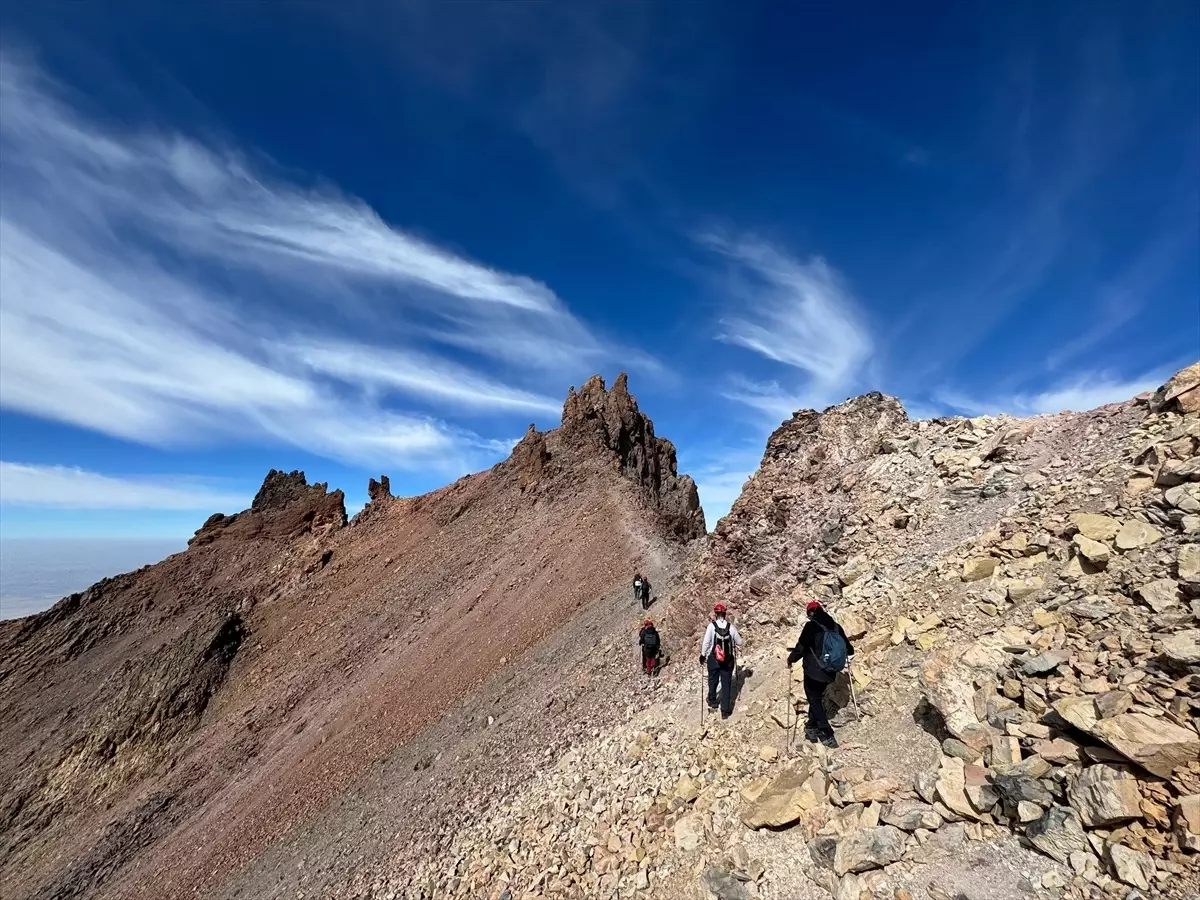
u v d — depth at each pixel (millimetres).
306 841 26375
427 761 25734
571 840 10852
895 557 13227
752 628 15656
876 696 9375
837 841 7141
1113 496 9906
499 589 46688
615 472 59250
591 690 20812
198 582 87812
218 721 58625
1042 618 8508
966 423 16062
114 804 52500
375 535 82688
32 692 74875
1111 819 5664
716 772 9984
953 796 6879
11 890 45438
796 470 20344
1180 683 6285
